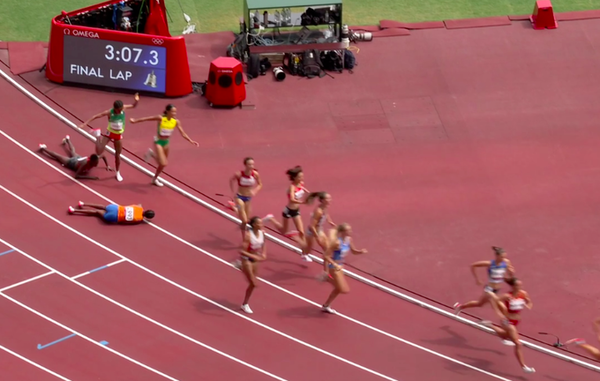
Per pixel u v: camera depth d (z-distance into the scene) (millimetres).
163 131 36781
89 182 38438
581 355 33031
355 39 47938
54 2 50219
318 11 45750
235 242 36406
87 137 40844
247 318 33062
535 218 38406
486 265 32219
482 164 41094
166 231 36438
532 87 45688
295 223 34844
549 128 43281
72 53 43406
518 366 32406
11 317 31875
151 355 31125
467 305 33125
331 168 40344
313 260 36062
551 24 49469
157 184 38594
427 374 31641
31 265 34031
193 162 40125
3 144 39750
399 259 36250
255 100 43781
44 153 39469
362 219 37875
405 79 45844
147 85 43531
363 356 32062
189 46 46969
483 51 47875
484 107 44344
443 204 38875
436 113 43812
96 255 34875
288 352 31906
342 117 43281
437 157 41344
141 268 34531
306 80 45469
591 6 51750
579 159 41594
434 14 50938
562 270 36062
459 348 32906
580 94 45375
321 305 34031
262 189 38969
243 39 45781
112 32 42750
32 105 42406
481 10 51438
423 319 33969
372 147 41656
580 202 39281
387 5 51688
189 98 43906
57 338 31297
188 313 32969
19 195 37250
